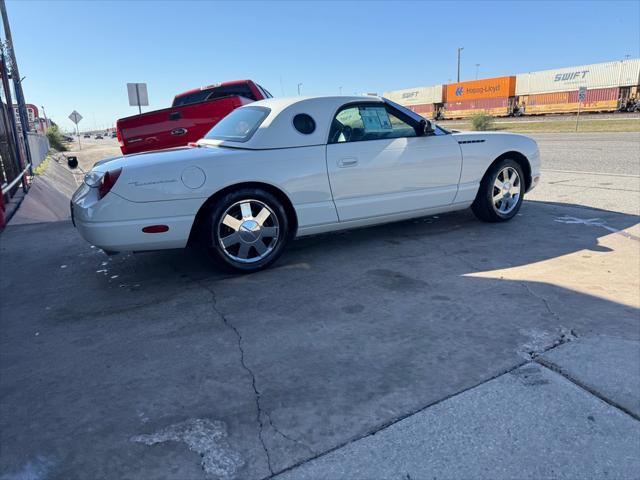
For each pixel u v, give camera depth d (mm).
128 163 3900
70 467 2047
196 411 2383
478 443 2078
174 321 3424
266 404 2412
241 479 1941
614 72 43375
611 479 1876
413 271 4234
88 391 2604
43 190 11477
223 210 4047
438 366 2676
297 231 4473
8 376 2795
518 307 3393
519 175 5750
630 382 2455
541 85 50656
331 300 3664
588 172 10297
